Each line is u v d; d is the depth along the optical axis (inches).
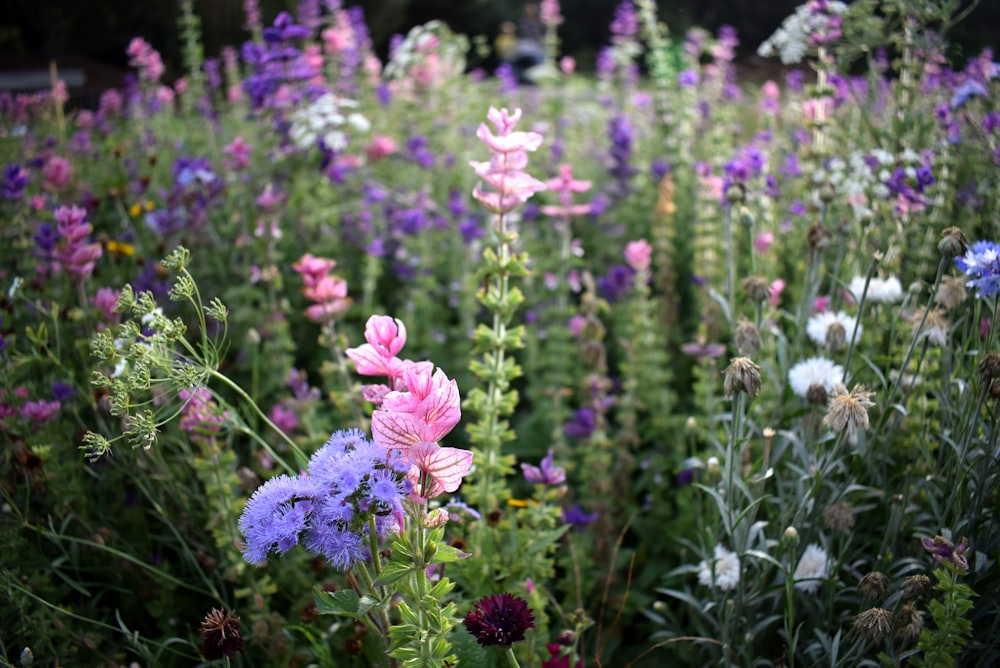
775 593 103.2
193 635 111.1
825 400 101.3
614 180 247.6
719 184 184.1
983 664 93.7
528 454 163.3
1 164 196.1
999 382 90.2
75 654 99.7
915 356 115.8
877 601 90.0
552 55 373.7
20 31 373.4
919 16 146.3
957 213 146.6
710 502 119.8
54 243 133.8
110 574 117.8
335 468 68.5
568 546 124.6
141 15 394.9
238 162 181.8
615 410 177.0
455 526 103.3
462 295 188.4
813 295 119.2
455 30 759.7
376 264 183.5
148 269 157.9
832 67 161.3
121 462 120.2
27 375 131.0
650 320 163.3
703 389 144.3
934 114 154.7
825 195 123.4
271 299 150.9
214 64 293.0
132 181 207.8
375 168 252.7
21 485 112.3
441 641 74.4
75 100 319.0
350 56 278.1
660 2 484.4
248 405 135.0
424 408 66.5
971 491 99.5
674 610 130.5
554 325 172.7
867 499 115.7
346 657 108.6
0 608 97.2
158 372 94.7
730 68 286.0
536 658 97.3
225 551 111.7
